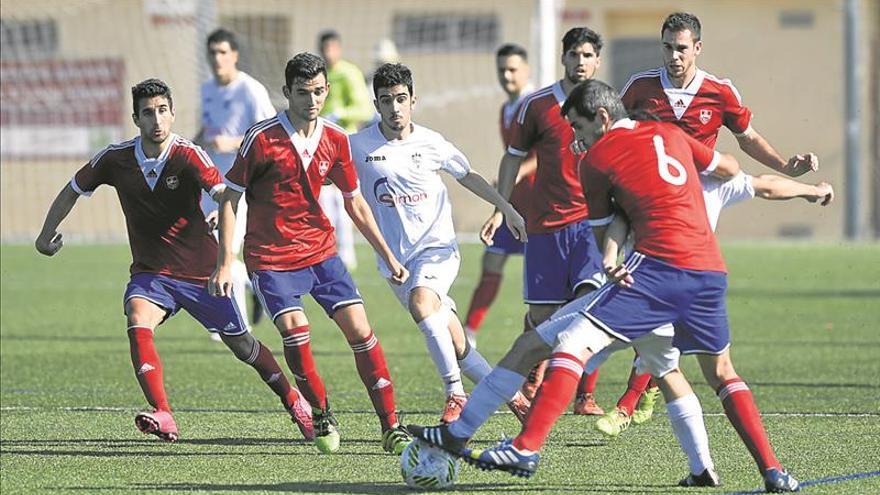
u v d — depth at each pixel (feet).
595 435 76.59
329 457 70.59
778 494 59.62
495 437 75.46
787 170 73.82
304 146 70.03
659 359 61.52
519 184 106.01
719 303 59.31
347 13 258.57
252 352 75.10
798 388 94.17
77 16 238.89
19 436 76.74
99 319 139.23
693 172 60.18
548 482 63.36
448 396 74.28
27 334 127.13
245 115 107.34
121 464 68.54
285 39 257.96
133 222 74.28
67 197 74.54
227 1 254.06
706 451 61.77
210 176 73.05
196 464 68.54
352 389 95.25
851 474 64.39
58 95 239.71
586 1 267.18
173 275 74.49
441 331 73.87
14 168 240.94
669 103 75.46
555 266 83.10
